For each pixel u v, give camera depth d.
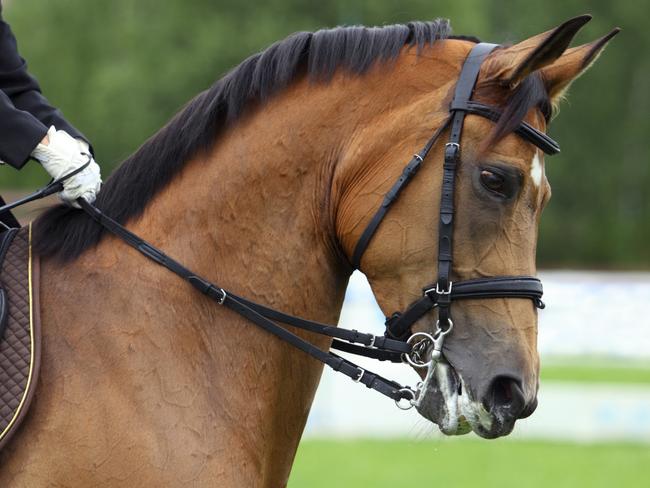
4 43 5.62
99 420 4.84
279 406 5.32
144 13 56.97
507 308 5.00
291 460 5.46
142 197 5.36
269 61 5.40
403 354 5.23
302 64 5.43
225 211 5.29
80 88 64.38
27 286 5.09
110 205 5.36
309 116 5.32
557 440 18.55
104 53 64.81
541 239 63.25
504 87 5.10
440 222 5.04
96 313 5.06
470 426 5.04
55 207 5.41
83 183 5.27
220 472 4.96
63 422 4.84
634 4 62.75
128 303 5.11
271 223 5.29
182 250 5.26
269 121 5.35
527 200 5.06
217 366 5.15
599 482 14.68
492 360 4.95
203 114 5.39
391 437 18.61
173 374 5.02
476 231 5.01
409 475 14.98
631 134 63.16
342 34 5.40
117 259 5.22
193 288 5.21
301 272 5.31
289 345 5.32
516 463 16.11
